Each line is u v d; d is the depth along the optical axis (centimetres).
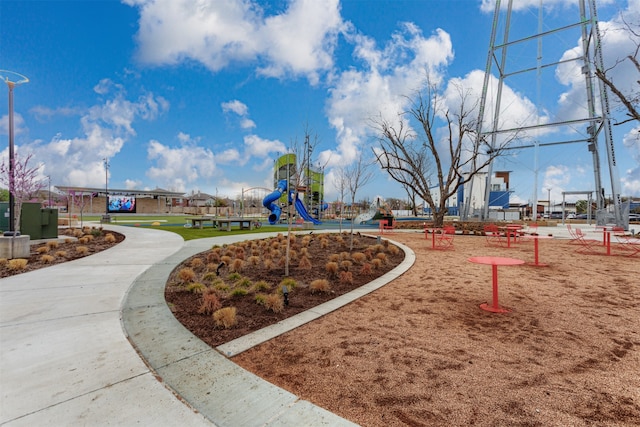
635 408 223
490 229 1419
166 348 321
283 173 2847
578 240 1266
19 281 589
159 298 490
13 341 330
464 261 850
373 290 556
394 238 1477
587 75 2123
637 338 348
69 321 389
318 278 643
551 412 219
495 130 2083
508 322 402
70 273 657
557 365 288
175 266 734
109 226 2217
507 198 4981
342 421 211
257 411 221
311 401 235
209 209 6862
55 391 240
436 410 223
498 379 264
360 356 310
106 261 795
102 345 324
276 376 272
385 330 377
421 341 345
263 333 363
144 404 226
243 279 591
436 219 2027
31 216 1135
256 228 2152
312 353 317
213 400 233
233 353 313
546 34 1952
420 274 690
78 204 4516
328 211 5428
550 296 515
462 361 298
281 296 495
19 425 200
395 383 260
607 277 646
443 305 474
